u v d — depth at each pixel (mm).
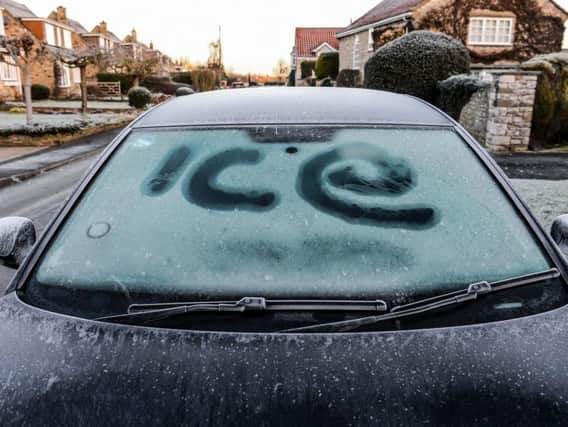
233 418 1197
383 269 1617
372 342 1354
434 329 1401
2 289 4137
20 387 1284
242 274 1604
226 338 1377
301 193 1863
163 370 1294
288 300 1512
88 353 1352
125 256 1676
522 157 10984
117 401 1238
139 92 26125
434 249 1683
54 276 1631
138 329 1417
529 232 1754
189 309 1467
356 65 29609
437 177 1933
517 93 11477
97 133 17484
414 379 1258
